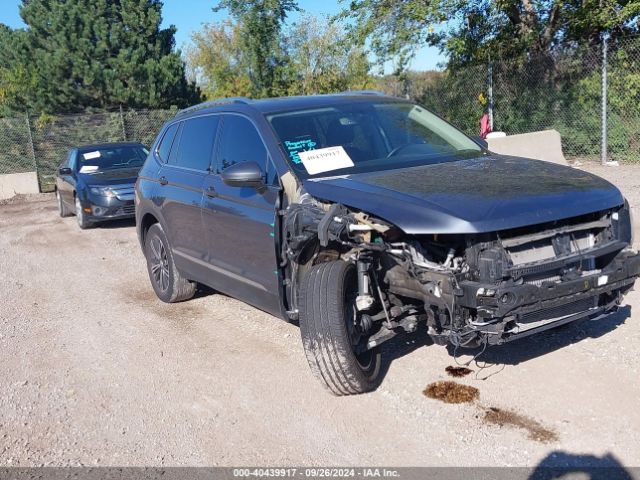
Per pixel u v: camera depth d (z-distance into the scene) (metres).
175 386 5.10
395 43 16.88
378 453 3.92
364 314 4.48
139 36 25.64
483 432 4.04
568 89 14.93
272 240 4.88
